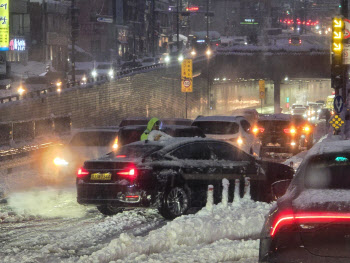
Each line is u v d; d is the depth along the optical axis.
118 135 50.84
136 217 31.84
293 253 13.62
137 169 31.02
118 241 23.11
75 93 142.75
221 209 30.62
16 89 159.12
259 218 27.98
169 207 31.30
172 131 48.22
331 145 16.64
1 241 26.78
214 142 33.88
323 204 13.76
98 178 31.56
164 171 31.41
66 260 21.73
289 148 77.44
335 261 13.36
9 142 69.75
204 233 25.27
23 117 119.44
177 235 24.47
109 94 162.50
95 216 33.56
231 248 22.67
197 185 32.44
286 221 13.73
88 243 25.73
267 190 35.31
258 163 35.31
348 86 110.06
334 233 13.40
